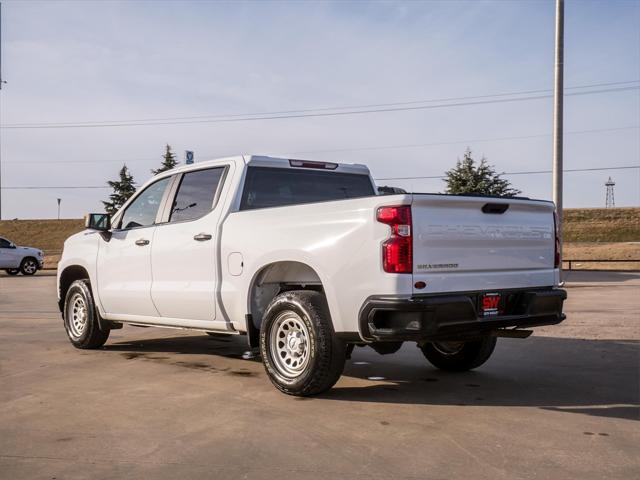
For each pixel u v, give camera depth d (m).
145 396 5.70
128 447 4.29
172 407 5.31
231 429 4.70
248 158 6.61
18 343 8.77
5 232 73.38
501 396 5.70
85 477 3.77
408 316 4.93
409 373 6.75
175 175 7.26
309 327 5.43
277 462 4.00
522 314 5.60
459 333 5.23
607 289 18.19
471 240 5.34
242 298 6.11
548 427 4.73
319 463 3.98
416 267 5.00
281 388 5.67
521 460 4.02
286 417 5.00
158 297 7.02
